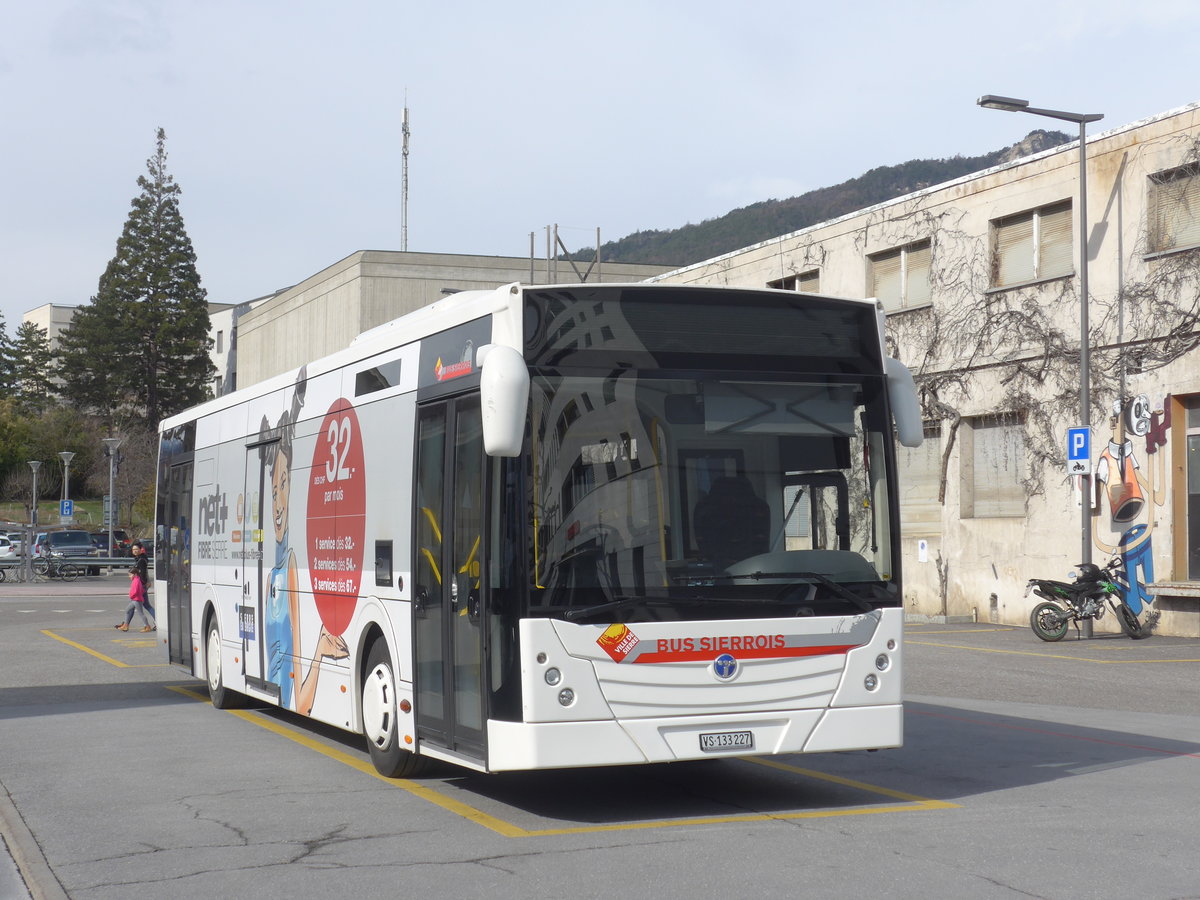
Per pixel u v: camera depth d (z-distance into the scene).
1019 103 21.98
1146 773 9.87
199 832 8.00
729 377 8.39
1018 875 6.62
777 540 8.31
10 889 6.74
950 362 27.14
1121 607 22.20
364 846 7.53
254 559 13.28
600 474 8.05
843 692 8.32
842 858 7.04
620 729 7.88
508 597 7.87
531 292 8.11
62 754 11.30
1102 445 23.75
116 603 39.44
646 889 6.43
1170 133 22.61
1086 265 22.20
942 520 27.44
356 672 10.41
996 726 12.55
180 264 85.69
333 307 58.66
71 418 100.06
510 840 7.64
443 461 8.90
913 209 28.23
